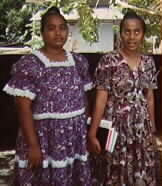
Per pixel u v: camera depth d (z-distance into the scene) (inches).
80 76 121.6
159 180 131.5
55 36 114.3
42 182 115.3
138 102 122.3
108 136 121.9
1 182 191.2
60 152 113.3
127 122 121.6
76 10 283.0
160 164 136.2
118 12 296.7
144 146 123.5
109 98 123.5
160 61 244.2
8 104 261.6
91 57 254.4
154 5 261.4
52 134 113.2
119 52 122.7
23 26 689.6
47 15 115.9
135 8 258.8
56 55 116.2
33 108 113.8
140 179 123.6
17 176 120.2
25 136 113.4
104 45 564.1
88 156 121.9
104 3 449.7
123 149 122.5
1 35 744.3
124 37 121.0
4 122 261.3
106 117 123.6
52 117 112.4
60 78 113.0
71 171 117.3
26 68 111.3
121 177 123.5
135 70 121.5
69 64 116.1
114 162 123.6
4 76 256.5
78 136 117.3
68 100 113.4
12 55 255.1
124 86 120.8
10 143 249.4
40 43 318.7
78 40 494.6
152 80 126.0
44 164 113.4
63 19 116.6
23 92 110.7
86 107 123.9
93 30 277.7
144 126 123.0
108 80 122.1
